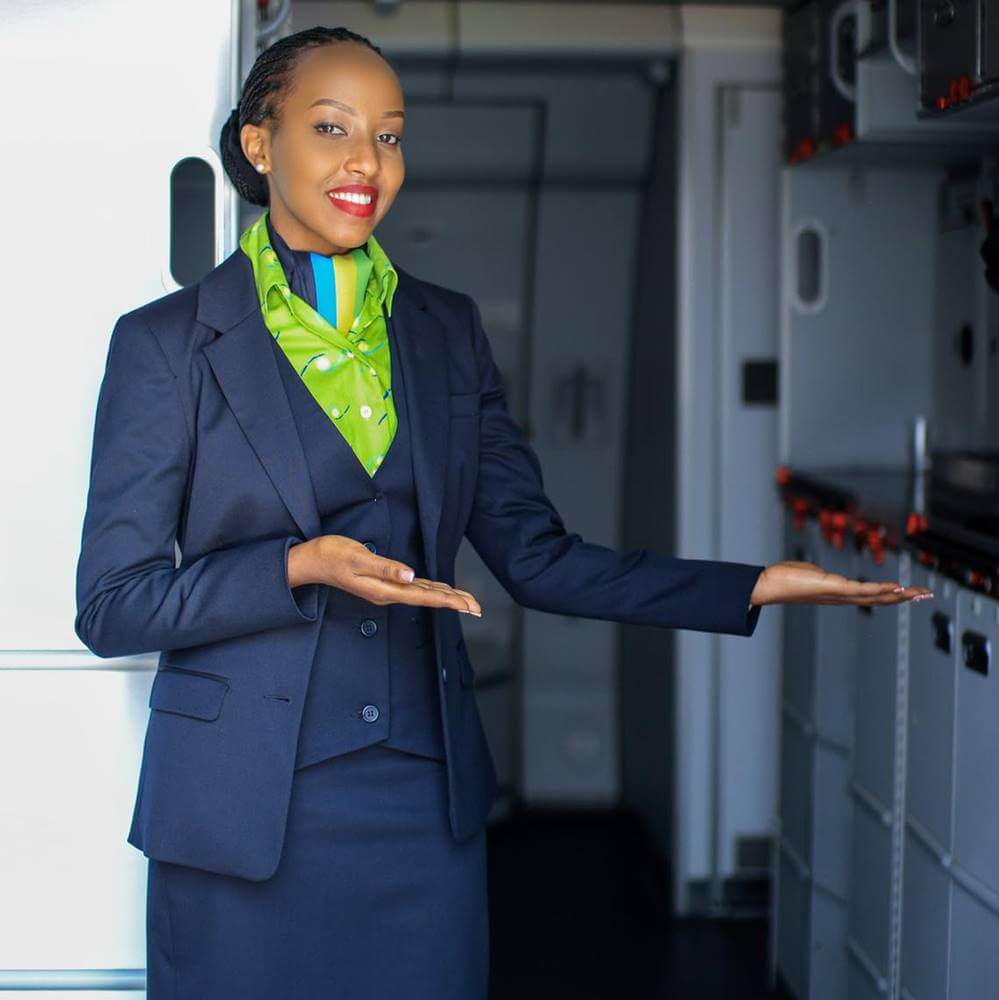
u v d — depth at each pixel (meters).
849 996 3.05
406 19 3.92
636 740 4.71
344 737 1.74
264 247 1.80
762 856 4.01
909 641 2.64
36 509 2.24
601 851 4.55
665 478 4.23
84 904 2.29
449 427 1.82
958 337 3.61
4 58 2.21
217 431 1.71
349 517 1.75
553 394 4.93
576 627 5.00
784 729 3.56
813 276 3.91
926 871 2.54
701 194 3.90
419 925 1.79
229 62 2.22
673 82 4.11
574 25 3.90
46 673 2.26
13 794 2.27
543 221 4.75
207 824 1.70
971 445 3.54
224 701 1.71
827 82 3.33
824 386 3.77
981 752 2.27
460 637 1.88
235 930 1.74
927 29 2.55
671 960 3.71
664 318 4.27
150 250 2.23
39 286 2.23
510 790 4.95
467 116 4.41
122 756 2.27
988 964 2.24
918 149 3.26
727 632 1.75
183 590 1.64
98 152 2.22
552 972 3.62
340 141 1.70
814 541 3.31
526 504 1.90
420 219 4.73
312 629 1.72
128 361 1.72
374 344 1.80
